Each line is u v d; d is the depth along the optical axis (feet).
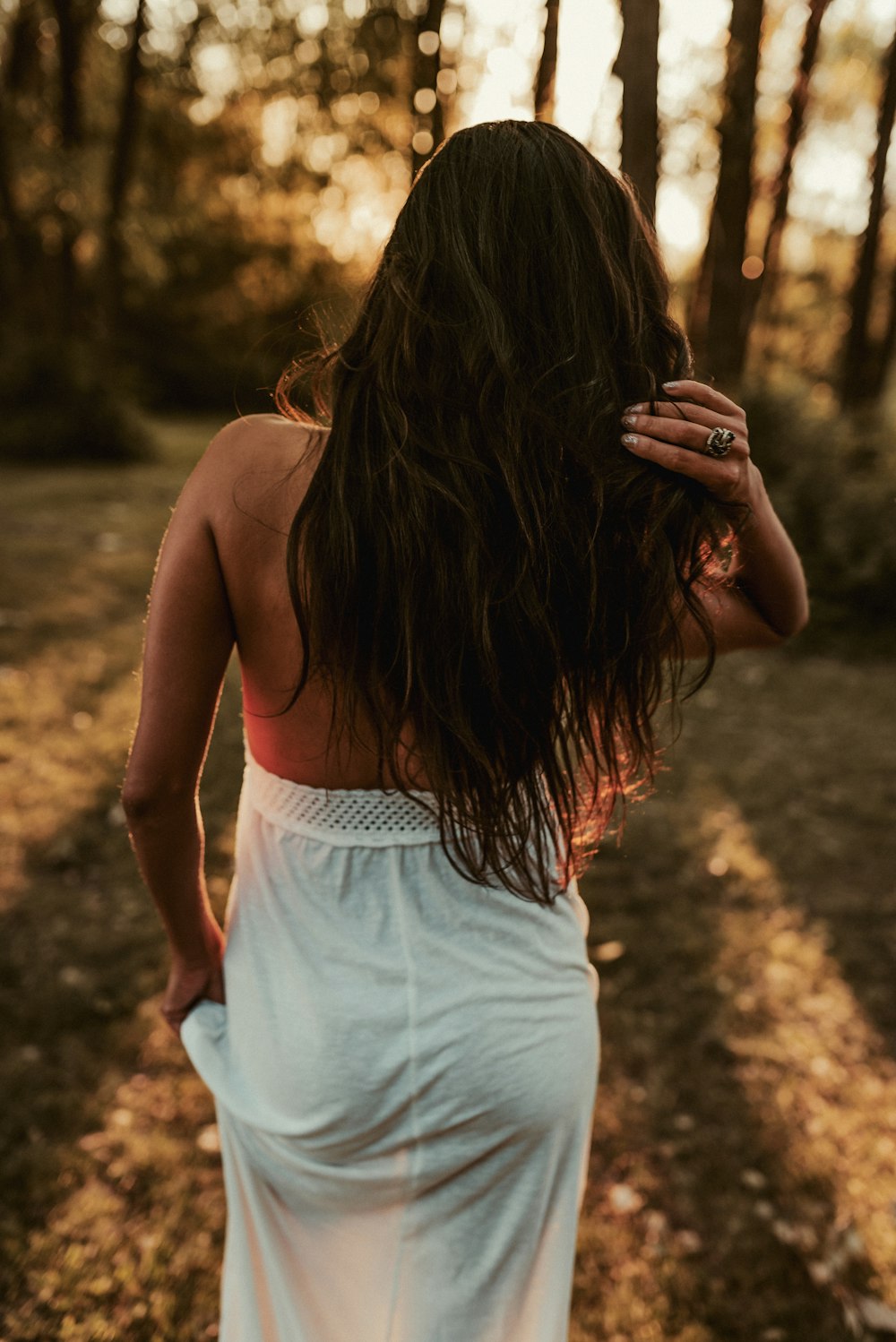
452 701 3.21
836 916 11.84
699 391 3.20
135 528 32.50
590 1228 7.47
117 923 10.88
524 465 3.03
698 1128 8.49
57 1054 8.91
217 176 65.00
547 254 3.04
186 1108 8.42
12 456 46.93
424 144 29.43
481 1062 3.60
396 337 3.10
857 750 17.03
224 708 16.87
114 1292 6.77
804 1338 6.72
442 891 3.64
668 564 3.25
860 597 23.00
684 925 11.44
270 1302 4.21
